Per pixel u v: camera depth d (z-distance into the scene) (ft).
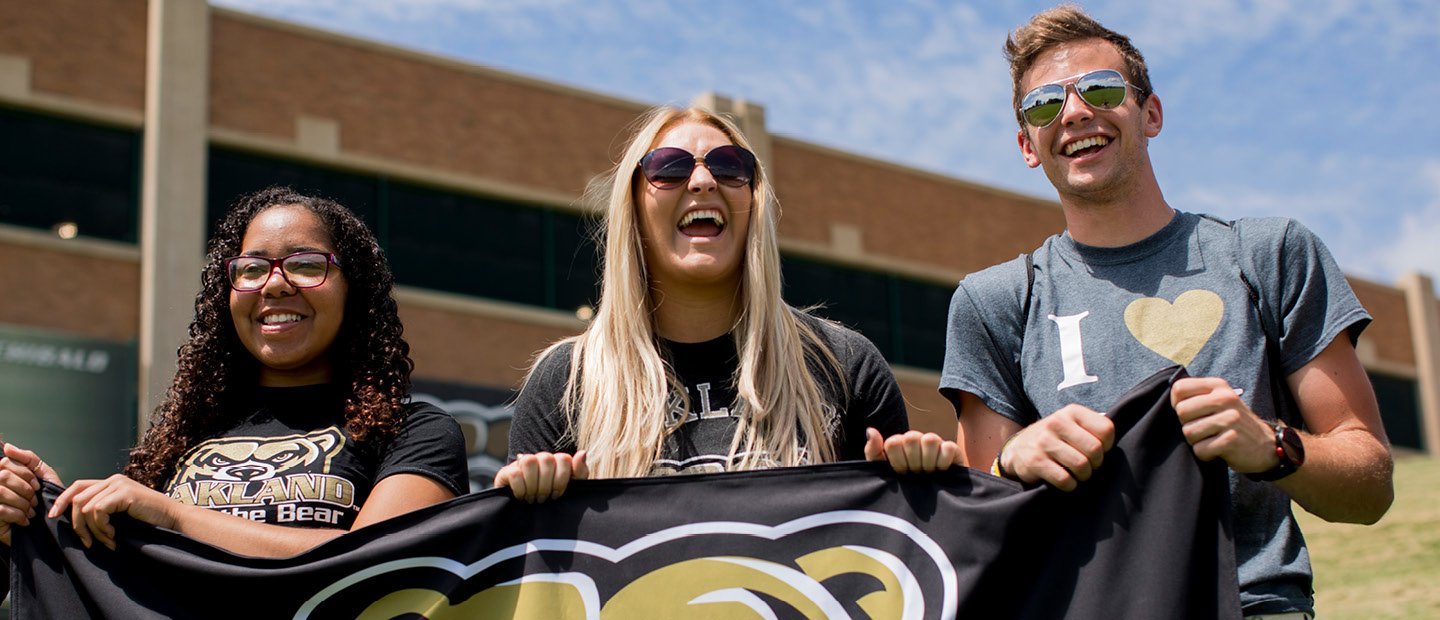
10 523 13.20
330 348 14.96
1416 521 38.70
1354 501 12.28
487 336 68.95
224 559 12.67
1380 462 12.44
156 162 63.21
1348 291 13.08
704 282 14.67
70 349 60.70
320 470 13.69
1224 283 13.48
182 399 14.57
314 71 68.54
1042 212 88.84
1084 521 12.32
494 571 12.82
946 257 83.71
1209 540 11.97
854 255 80.23
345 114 68.69
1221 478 12.06
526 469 12.87
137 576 12.82
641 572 12.80
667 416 13.98
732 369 14.47
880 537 12.73
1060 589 12.19
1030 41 14.87
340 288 14.82
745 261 14.71
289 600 12.67
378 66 70.18
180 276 62.59
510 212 72.23
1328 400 12.86
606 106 75.97
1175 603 11.79
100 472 59.93
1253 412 12.83
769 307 14.44
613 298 14.53
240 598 12.73
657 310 14.93
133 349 62.13
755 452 13.71
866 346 14.83
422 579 12.73
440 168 70.23
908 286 82.79
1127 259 14.02
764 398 14.01
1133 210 14.15
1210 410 11.94
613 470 13.76
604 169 74.79
